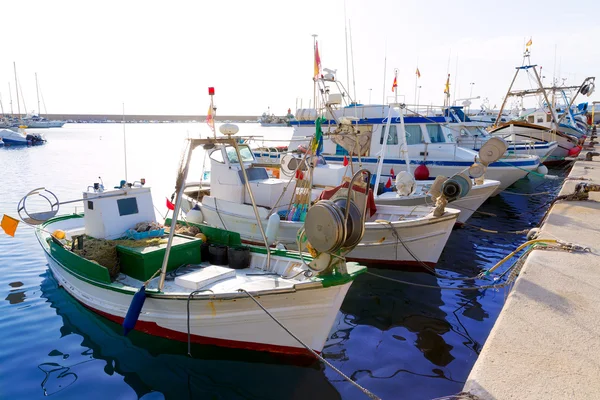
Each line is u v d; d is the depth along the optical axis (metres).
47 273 9.05
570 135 27.91
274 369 5.72
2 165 30.28
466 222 13.56
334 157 15.24
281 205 9.91
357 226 5.11
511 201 17.69
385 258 9.24
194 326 5.88
